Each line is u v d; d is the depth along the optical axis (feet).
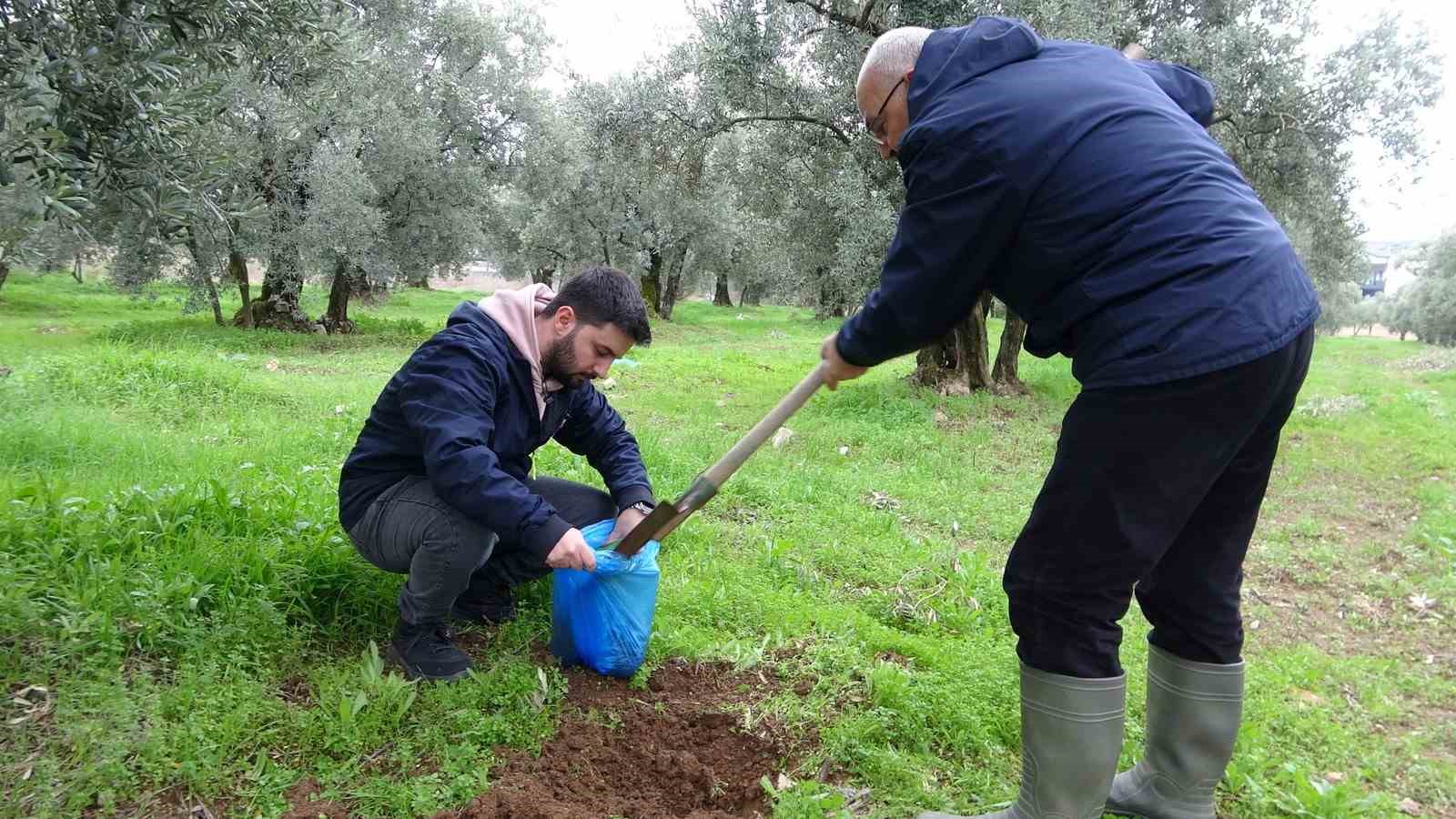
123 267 46.01
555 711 8.54
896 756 8.23
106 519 10.23
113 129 8.19
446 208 59.67
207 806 6.84
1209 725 7.28
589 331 8.83
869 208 30.94
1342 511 21.49
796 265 37.91
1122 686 6.64
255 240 49.14
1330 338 104.73
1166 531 6.28
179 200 8.57
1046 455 26.07
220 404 23.02
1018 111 6.03
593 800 7.43
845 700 9.21
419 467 8.86
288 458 15.85
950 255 6.25
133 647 8.41
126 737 7.23
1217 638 7.22
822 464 22.35
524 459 9.59
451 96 57.82
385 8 53.06
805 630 10.81
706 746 8.41
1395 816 8.36
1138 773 7.75
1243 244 5.85
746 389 37.11
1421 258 130.62
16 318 57.47
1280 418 6.66
